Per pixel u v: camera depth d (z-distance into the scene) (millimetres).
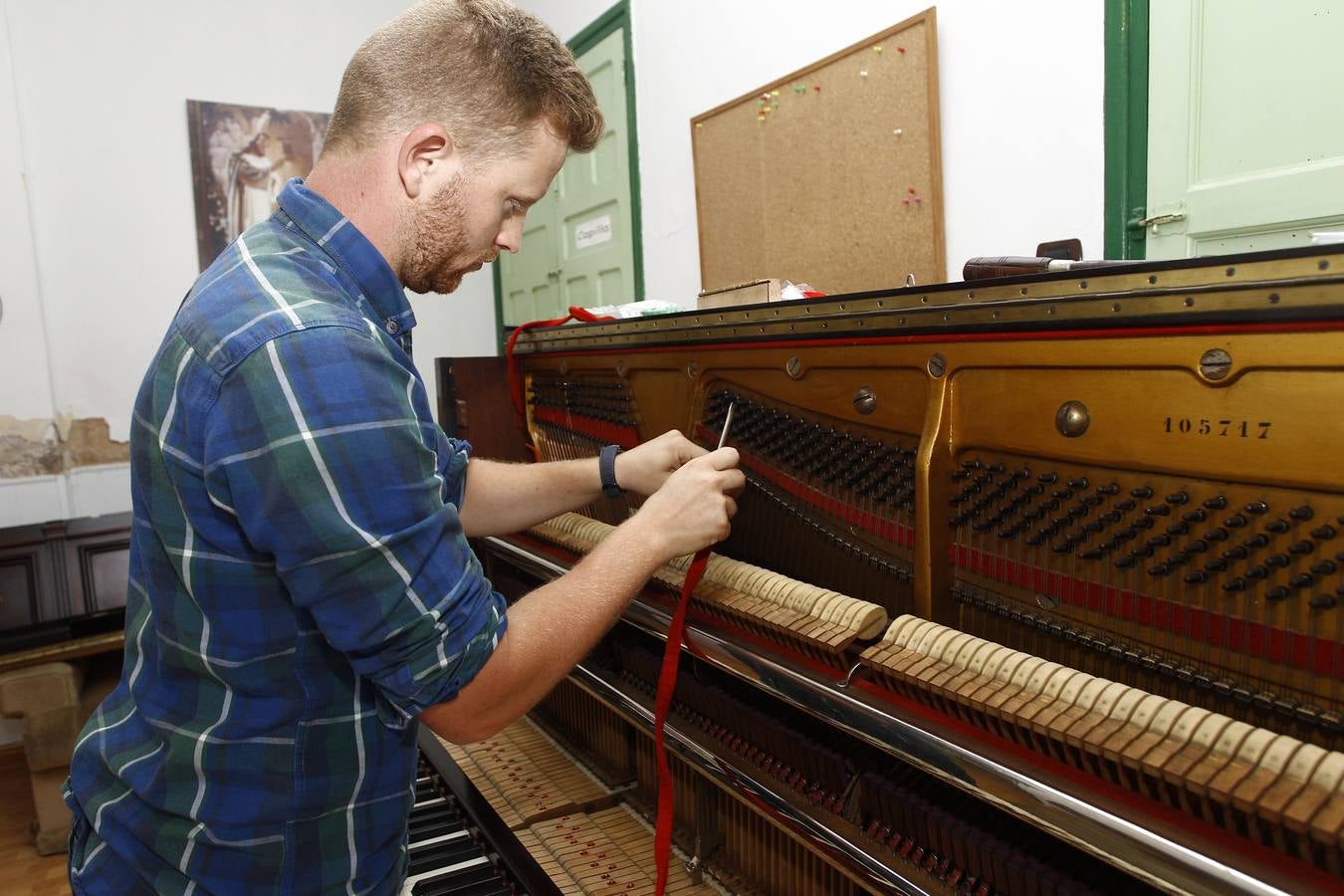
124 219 3514
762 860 1188
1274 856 564
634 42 2982
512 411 2029
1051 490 830
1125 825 605
